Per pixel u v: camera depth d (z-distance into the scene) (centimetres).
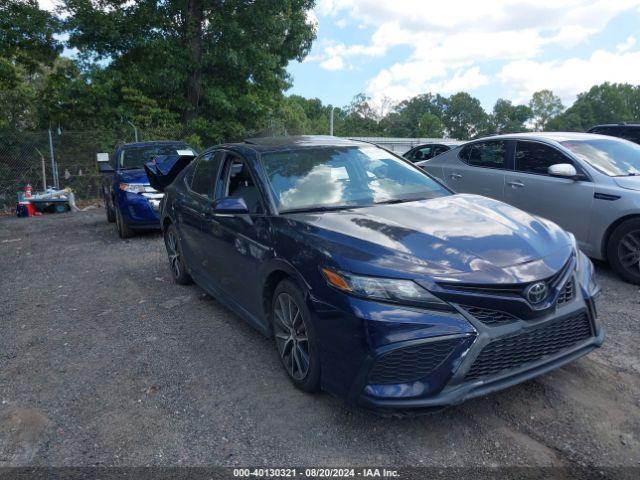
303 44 2112
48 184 1491
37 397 353
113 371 387
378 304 272
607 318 440
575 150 605
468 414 306
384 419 304
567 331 300
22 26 1670
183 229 527
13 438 307
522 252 296
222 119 2003
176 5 1802
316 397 332
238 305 424
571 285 305
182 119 1934
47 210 1336
